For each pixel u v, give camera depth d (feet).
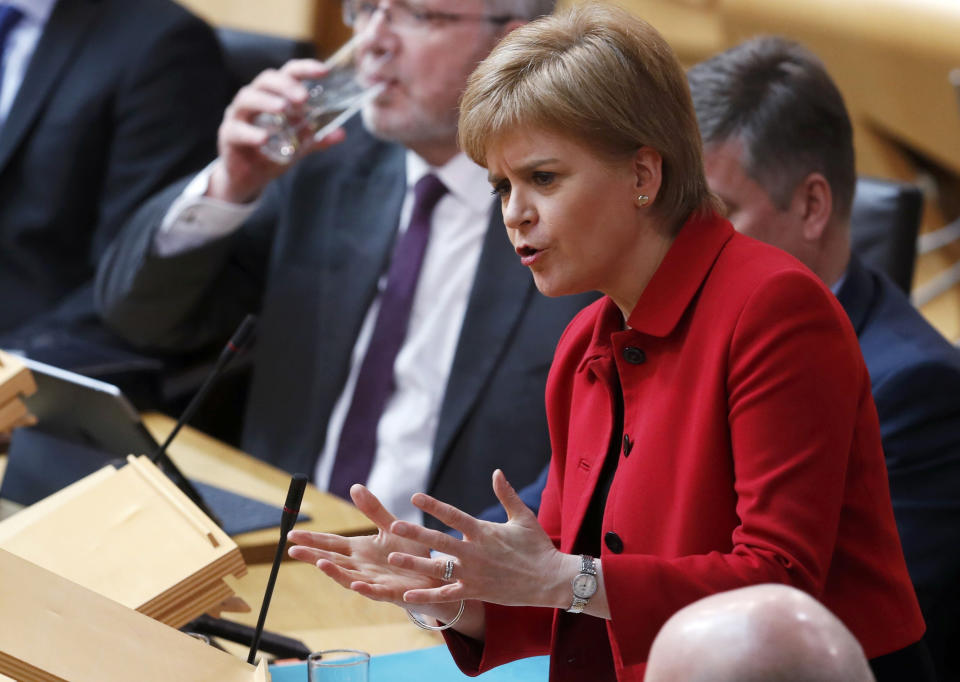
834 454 15.88
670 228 17.30
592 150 16.30
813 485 15.71
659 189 16.96
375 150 38.06
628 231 16.94
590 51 16.21
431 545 14.88
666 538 16.88
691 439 16.71
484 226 35.68
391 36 33.83
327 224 37.93
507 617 18.08
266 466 32.91
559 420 19.98
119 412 25.39
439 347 35.45
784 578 15.43
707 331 16.76
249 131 36.11
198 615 17.72
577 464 18.81
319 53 62.80
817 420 15.85
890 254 33.47
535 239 16.79
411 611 17.95
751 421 15.98
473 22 33.14
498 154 16.74
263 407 37.83
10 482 28.04
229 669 15.19
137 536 18.26
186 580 17.38
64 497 19.45
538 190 16.69
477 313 34.22
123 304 39.91
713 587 15.44
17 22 49.70
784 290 16.21
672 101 16.65
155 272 38.93
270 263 40.29
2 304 47.88
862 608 17.04
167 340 41.01
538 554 15.35
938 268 59.88
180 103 49.06
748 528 15.80
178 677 14.69
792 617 7.95
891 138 58.70
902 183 33.88
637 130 16.28
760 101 24.75
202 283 39.63
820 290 16.37
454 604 17.84
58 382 26.22
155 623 15.57
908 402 24.26
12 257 48.26
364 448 35.53
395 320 35.88
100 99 48.60
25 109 48.75
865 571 17.06
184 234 38.47
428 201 35.91
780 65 25.05
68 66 49.01
